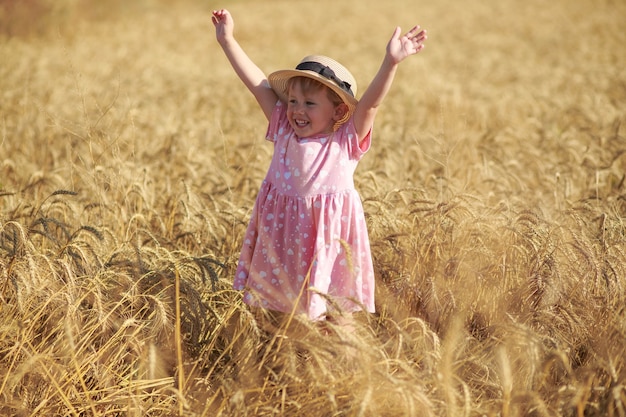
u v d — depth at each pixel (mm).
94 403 3385
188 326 4047
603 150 7355
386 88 3768
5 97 9797
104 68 14656
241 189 6383
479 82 14852
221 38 4246
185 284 3910
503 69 16922
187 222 5320
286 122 4094
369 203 4934
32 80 11508
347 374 3342
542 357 3668
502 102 11594
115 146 5801
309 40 24156
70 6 22344
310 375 3367
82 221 5379
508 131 8992
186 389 3666
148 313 4180
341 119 3980
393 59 3701
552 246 4496
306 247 3889
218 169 6848
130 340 3646
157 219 5633
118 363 3830
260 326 3877
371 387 2975
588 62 17406
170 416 3504
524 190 6293
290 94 3928
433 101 12102
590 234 4855
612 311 3938
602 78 13805
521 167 7250
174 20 27938
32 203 5504
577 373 3721
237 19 29656
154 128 8930
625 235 4965
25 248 3953
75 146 7805
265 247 3977
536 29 25984
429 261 4734
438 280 4438
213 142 8750
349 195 3920
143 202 5828
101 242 4547
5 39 18562
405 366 3178
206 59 18578
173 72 15023
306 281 3844
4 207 5871
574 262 4359
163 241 5023
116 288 4152
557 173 6262
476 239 4734
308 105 3877
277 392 3404
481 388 3766
